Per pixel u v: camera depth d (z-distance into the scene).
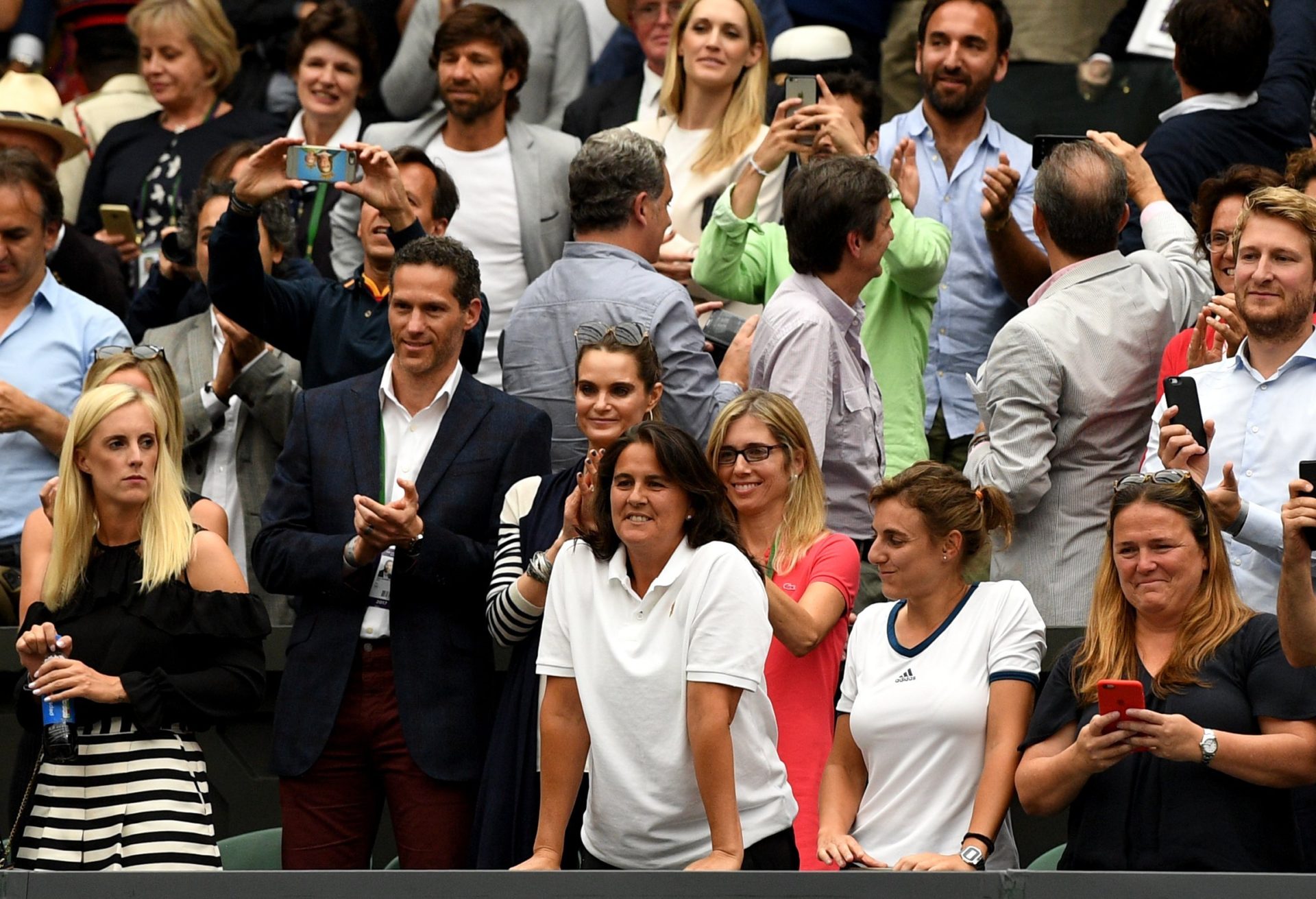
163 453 18.47
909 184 24.23
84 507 18.27
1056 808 16.36
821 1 31.91
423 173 23.62
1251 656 16.39
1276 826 16.08
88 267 27.06
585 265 20.89
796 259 20.98
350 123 29.95
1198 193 23.62
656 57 29.55
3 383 22.78
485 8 27.78
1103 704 15.91
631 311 20.42
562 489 18.59
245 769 22.39
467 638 18.89
